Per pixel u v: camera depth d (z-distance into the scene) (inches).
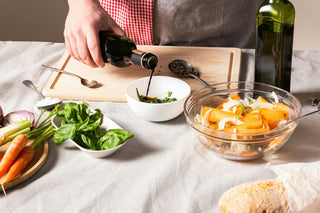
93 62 49.9
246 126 32.9
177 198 31.6
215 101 39.8
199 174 33.9
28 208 31.4
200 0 61.7
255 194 27.5
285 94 37.3
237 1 62.1
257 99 37.4
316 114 41.0
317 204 27.1
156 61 42.3
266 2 39.3
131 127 41.3
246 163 34.8
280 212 27.0
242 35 65.9
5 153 34.3
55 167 35.9
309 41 105.7
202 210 30.5
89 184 33.5
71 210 31.0
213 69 51.0
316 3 99.6
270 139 31.8
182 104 40.6
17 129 38.3
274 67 41.1
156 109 39.6
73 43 49.9
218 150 33.9
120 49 45.7
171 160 35.6
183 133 39.9
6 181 32.7
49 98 46.5
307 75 48.9
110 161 36.2
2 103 47.3
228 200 28.5
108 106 45.8
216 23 64.1
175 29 64.8
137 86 43.6
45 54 59.3
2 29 108.0
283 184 28.0
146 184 32.9
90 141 35.8
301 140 37.6
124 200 31.6
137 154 37.1
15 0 104.2
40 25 108.7
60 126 39.5
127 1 62.3
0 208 31.6
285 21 38.9
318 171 28.1
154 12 63.4
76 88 48.6
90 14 49.0
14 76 52.9
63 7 106.7
